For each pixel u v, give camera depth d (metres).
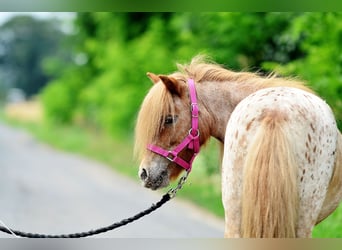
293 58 13.73
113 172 19.12
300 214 3.85
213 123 4.73
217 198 12.50
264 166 3.64
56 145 32.00
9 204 12.39
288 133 3.72
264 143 3.69
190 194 13.27
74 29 35.31
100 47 27.36
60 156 25.73
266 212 3.61
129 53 21.80
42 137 38.00
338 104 10.10
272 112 3.82
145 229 9.66
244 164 3.81
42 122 47.34
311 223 3.91
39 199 13.16
